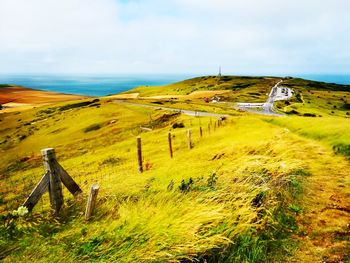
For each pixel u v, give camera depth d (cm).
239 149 1247
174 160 1723
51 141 8162
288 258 450
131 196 646
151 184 738
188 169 954
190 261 393
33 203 617
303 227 551
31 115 16150
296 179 779
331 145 1577
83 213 596
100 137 7031
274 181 680
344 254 456
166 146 3322
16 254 447
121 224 493
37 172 3036
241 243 445
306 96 19450
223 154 1254
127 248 421
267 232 504
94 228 505
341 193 736
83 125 9244
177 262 383
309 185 781
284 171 752
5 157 7238
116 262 397
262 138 1733
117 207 589
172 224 455
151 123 7269
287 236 513
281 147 1170
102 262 403
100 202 628
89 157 3969
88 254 425
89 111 11494
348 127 2025
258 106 14525
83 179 1622
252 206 533
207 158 1305
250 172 700
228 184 612
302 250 471
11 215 596
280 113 11931
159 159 2352
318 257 452
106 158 3284
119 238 452
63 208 634
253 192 571
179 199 552
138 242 430
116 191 704
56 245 464
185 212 496
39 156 5681
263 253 448
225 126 4159
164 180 792
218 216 466
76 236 488
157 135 4769
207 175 737
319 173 919
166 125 6288
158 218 482
